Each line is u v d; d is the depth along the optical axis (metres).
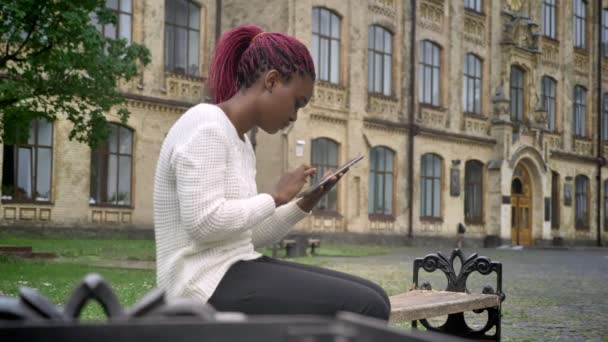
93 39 13.80
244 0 29.34
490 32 38.34
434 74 35.62
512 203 39.44
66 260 15.47
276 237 3.11
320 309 2.59
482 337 5.16
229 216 2.57
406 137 33.75
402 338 1.03
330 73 30.72
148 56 15.34
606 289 12.66
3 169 22.52
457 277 5.30
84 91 14.56
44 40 13.91
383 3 32.84
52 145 23.67
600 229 45.72
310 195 3.07
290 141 28.62
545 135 40.97
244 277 2.65
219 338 1.04
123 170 25.62
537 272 17.72
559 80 43.06
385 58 33.31
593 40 46.16
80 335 1.00
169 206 2.70
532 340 6.64
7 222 22.48
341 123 30.94
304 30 29.19
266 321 1.02
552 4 43.16
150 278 11.37
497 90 38.19
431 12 35.28
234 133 2.78
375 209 32.50
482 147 37.59
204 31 28.36
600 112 46.12
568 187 43.09
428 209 34.94
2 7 13.21
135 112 25.78
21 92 13.13
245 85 2.90
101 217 24.75
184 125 2.71
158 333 1.02
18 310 1.25
